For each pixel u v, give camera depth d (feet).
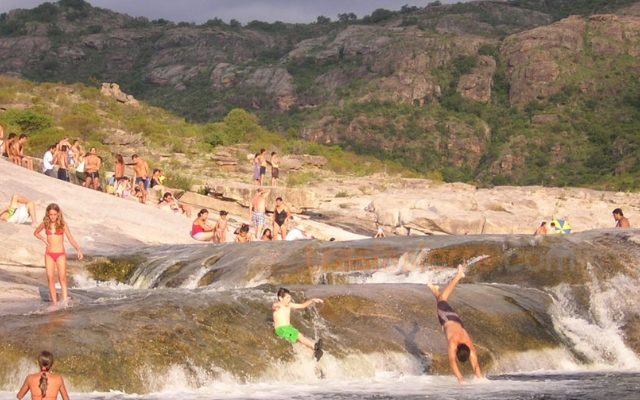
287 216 83.56
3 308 43.16
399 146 424.87
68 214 76.02
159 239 76.74
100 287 59.11
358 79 508.12
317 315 43.50
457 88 459.73
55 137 152.76
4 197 74.23
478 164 410.31
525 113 430.20
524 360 44.45
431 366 41.83
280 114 523.29
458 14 646.33
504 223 113.91
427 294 47.78
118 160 96.02
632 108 411.75
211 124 220.23
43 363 31.22
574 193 152.25
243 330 40.68
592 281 53.36
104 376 35.60
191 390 36.60
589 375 42.57
